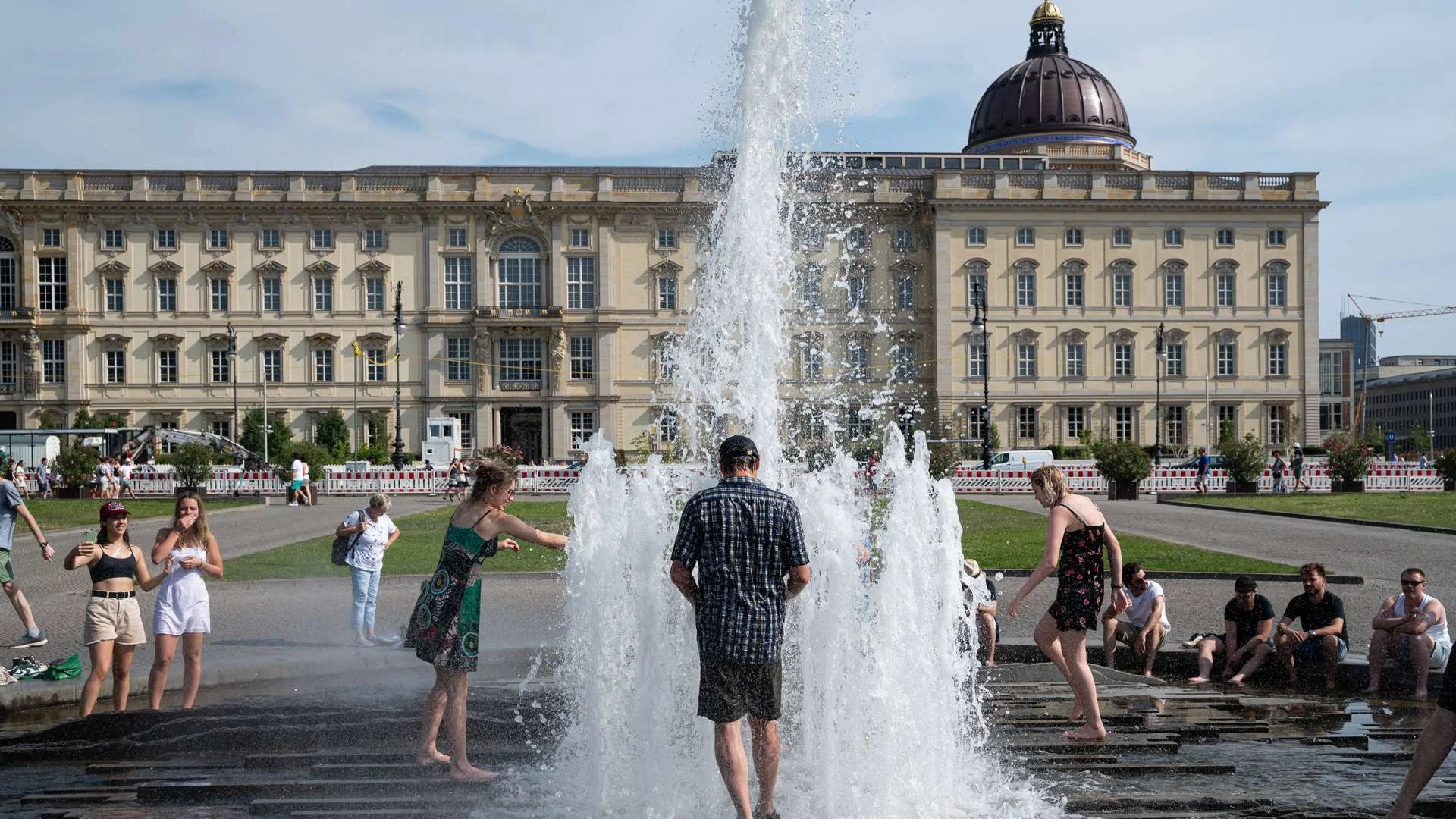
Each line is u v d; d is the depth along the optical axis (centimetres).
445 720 1051
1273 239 9800
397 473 6631
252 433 8750
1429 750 688
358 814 843
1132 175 9756
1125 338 9712
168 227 9519
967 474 6431
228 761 984
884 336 9662
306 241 9562
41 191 9375
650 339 9644
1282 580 2275
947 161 10488
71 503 5338
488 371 9562
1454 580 2225
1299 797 873
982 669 1410
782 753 1006
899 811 856
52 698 1235
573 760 974
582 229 9631
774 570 800
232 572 2469
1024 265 9644
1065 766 962
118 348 9500
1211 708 1198
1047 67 11012
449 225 9575
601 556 950
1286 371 9800
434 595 937
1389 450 13038
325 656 1485
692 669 972
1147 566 2450
